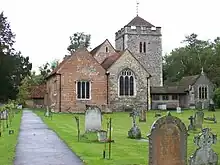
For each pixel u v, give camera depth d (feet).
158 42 234.58
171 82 304.71
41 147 58.95
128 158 49.65
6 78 230.07
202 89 238.07
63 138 70.85
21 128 92.17
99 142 65.62
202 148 40.57
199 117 87.66
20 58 277.23
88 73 187.21
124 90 192.13
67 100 184.34
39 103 273.54
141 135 77.36
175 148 38.99
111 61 197.47
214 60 296.10
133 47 231.91
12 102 253.24
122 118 137.49
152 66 233.76
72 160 47.78
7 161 46.78
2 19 246.27
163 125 38.83
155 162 38.68
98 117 73.51
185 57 314.96
